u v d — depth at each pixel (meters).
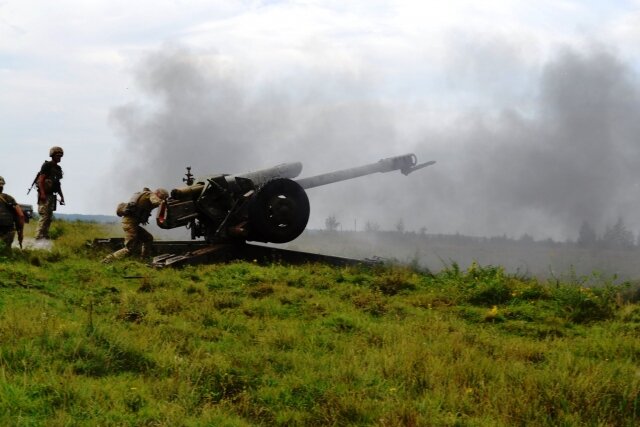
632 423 6.23
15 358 6.60
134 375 6.76
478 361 7.78
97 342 7.32
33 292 10.53
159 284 12.28
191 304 10.76
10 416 5.32
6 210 13.80
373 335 9.38
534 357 8.75
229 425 5.73
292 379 7.02
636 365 8.51
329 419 6.11
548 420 6.23
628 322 11.39
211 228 15.86
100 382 6.38
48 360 6.67
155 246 15.55
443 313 11.57
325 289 13.05
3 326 7.46
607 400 6.61
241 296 12.04
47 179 16.80
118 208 15.40
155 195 15.22
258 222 15.61
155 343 7.94
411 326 10.03
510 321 11.27
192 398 6.26
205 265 14.56
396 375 7.32
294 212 15.93
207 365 7.12
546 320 11.29
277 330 9.36
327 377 7.18
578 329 10.95
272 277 13.38
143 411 5.81
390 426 5.90
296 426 6.02
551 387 6.89
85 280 12.34
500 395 6.64
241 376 7.05
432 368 7.38
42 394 5.87
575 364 7.94
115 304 10.52
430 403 6.42
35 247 15.75
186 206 15.50
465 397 6.61
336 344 8.77
